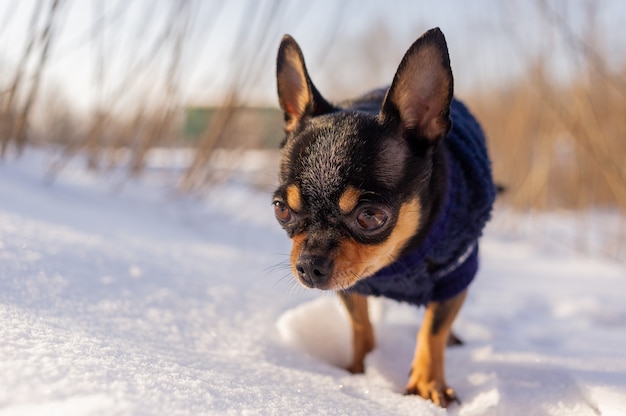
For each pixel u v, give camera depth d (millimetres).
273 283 748
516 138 1384
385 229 562
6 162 984
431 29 570
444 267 593
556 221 1479
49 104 1240
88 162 1116
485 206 601
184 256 768
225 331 608
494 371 599
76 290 585
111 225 824
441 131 579
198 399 466
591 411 537
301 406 496
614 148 1235
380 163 561
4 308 512
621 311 768
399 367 626
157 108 1068
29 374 444
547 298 822
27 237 639
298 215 568
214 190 1307
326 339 660
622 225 1125
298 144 577
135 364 487
